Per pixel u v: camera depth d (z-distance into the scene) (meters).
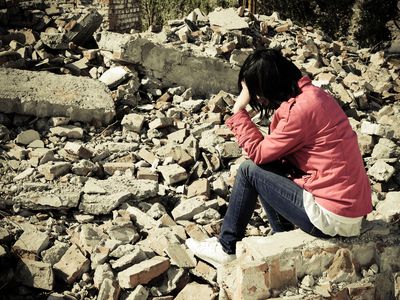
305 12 14.83
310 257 2.64
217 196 4.10
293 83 2.57
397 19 16.20
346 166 2.52
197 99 6.04
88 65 5.87
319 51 8.11
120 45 5.72
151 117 5.20
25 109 4.67
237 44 6.86
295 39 8.05
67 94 4.90
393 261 2.79
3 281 2.87
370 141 4.95
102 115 4.90
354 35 15.51
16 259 3.05
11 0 6.74
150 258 3.18
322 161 2.52
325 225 2.56
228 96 5.89
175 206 3.95
